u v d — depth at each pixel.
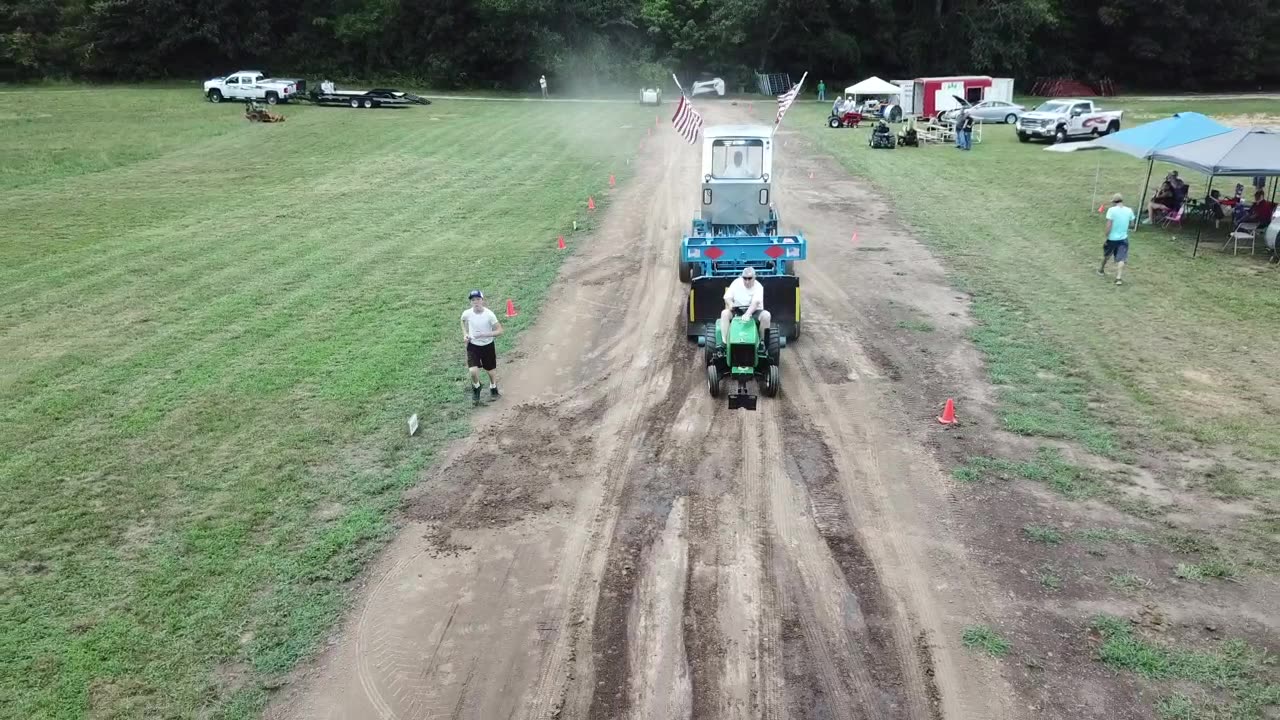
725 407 11.29
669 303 15.49
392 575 7.92
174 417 11.03
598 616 7.36
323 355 13.07
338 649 7.01
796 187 26.27
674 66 65.56
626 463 9.90
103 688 6.56
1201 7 67.00
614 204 23.70
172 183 26.53
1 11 57.53
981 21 65.31
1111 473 9.45
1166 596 7.41
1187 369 12.23
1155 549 8.07
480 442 10.44
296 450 10.19
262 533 8.55
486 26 61.50
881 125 34.62
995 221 21.59
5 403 11.43
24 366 12.66
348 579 7.86
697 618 7.30
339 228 21.08
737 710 6.31
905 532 8.45
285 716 6.34
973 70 66.69
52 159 29.70
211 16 59.00
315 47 62.09
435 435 10.60
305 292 16.12
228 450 10.19
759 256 13.85
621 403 11.48
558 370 12.61
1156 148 20.08
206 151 32.09
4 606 7.47
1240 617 7.12
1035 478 9.38
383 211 22.92
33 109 42.62
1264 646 6.78
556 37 61.72
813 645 6.96
